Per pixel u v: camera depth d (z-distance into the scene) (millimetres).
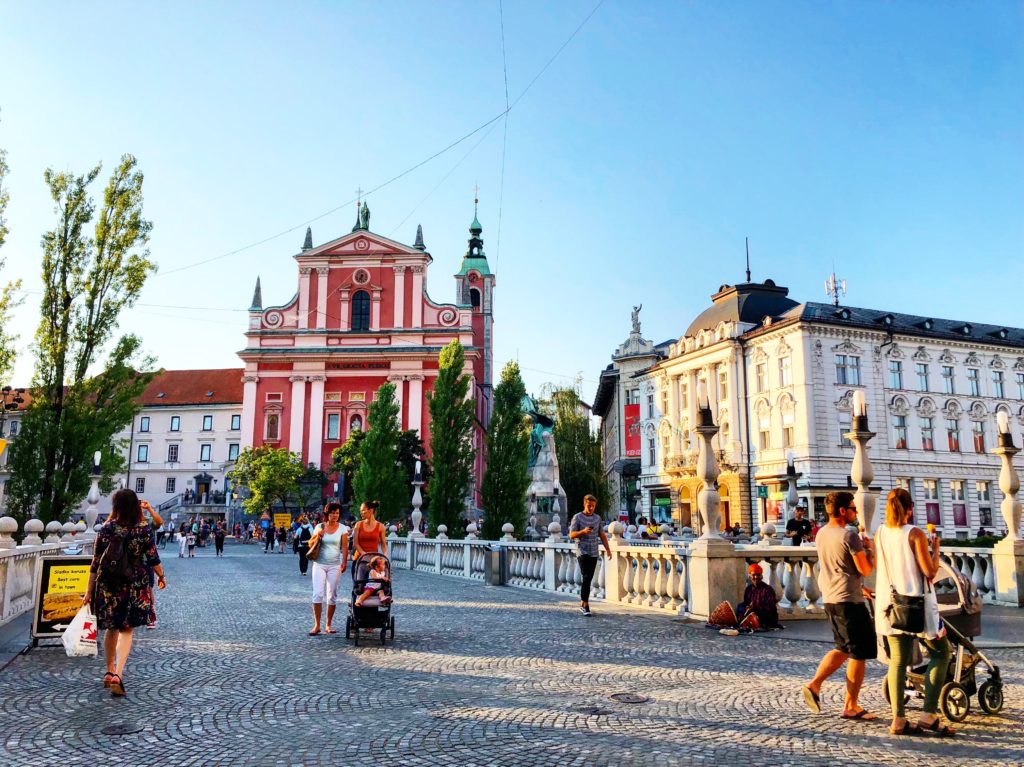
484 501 37094
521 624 12016
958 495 52531
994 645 9883
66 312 24516
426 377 61812
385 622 10281
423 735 6027
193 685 7754
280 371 62375
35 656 9289
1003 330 58219
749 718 6500
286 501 58562
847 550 6570
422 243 65000
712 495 12359
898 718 6074
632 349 70688
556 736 6000
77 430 23781
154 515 10469
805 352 49406
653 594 13852
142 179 25766
